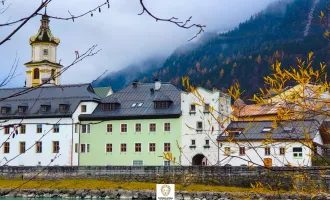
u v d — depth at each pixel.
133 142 92.94
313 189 10.40
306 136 10.16
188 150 87.75
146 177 79.75
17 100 98.44
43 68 123.19
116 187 76.81
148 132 92.19
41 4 5.57
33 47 126.06
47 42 125.38
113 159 93.81
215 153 85.25
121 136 93.75
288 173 10.48
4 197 73.31
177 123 90.06
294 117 9.55
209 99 85.56
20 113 96.00
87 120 95.62
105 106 96.50
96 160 94.56
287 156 64.50
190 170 76.25
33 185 78.44
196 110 88.38
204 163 89.00
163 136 90.94
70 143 94.12
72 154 94.19
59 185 78.44
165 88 97.56
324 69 9.01
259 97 9.39
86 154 95.19
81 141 95.56
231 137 10.16
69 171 83.69
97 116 95.12
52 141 94.81
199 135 87.44
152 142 91.69
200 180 75.19
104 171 82.50
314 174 10.55
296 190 10.48
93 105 96.75
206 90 86.06
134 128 93.25
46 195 76.06
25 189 76.19
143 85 100.12
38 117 95.31
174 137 90.00
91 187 77.19
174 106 92.44
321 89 9.11
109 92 128.12
